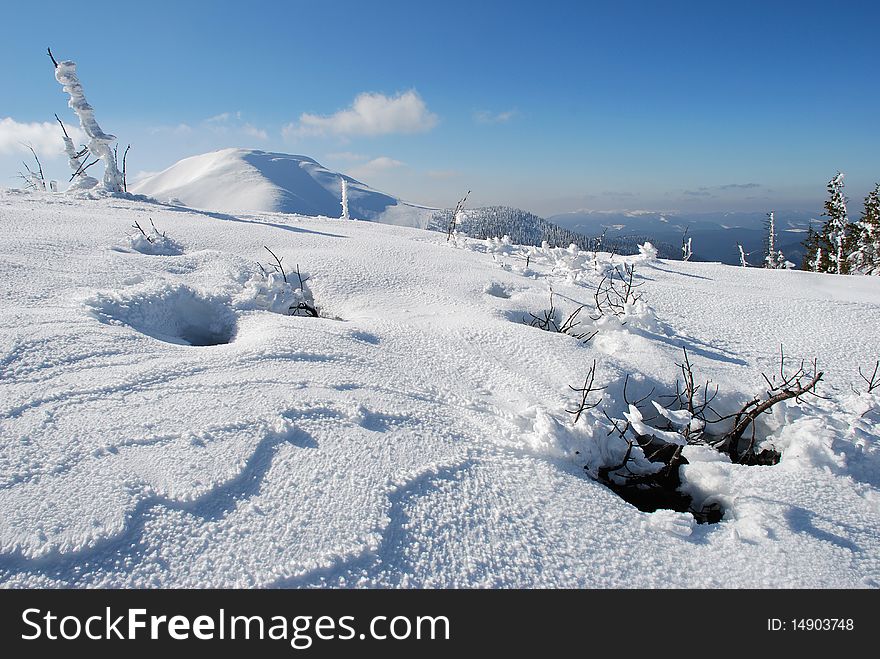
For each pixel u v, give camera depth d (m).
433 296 6.18
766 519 2.86
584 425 3.50
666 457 3.85
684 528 2.75
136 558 2.08
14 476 2.35
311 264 6.69
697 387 4.38
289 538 2.27
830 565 2.57
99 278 5.04
